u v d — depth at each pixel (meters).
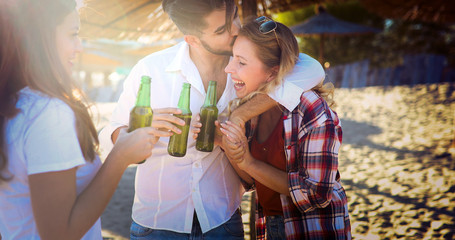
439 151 5.66
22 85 1.09
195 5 1.58
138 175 1.86
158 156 1.80
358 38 17.47
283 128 1.67
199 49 1.77
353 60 17.72
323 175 1.51
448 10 5.75
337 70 15.55
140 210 1.85
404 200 4.05
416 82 13.96
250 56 1.57
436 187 4.28
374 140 6.84
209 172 1.84
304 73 1.59
